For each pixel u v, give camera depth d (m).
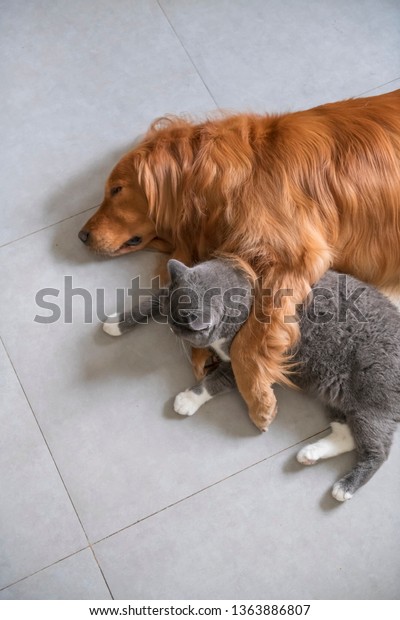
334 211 1.67
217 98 2.20
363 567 1.76
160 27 2.29
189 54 2.25
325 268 1.69
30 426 1.88
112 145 2.15
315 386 1.77
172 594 1.74
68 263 2.03
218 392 1.85
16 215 2.08
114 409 1.89
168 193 1.74
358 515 1.79
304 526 1.79
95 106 2.20
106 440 1.87
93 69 2.24
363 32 2.28
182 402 1.85
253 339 1.68
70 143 2.16
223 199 1.65
